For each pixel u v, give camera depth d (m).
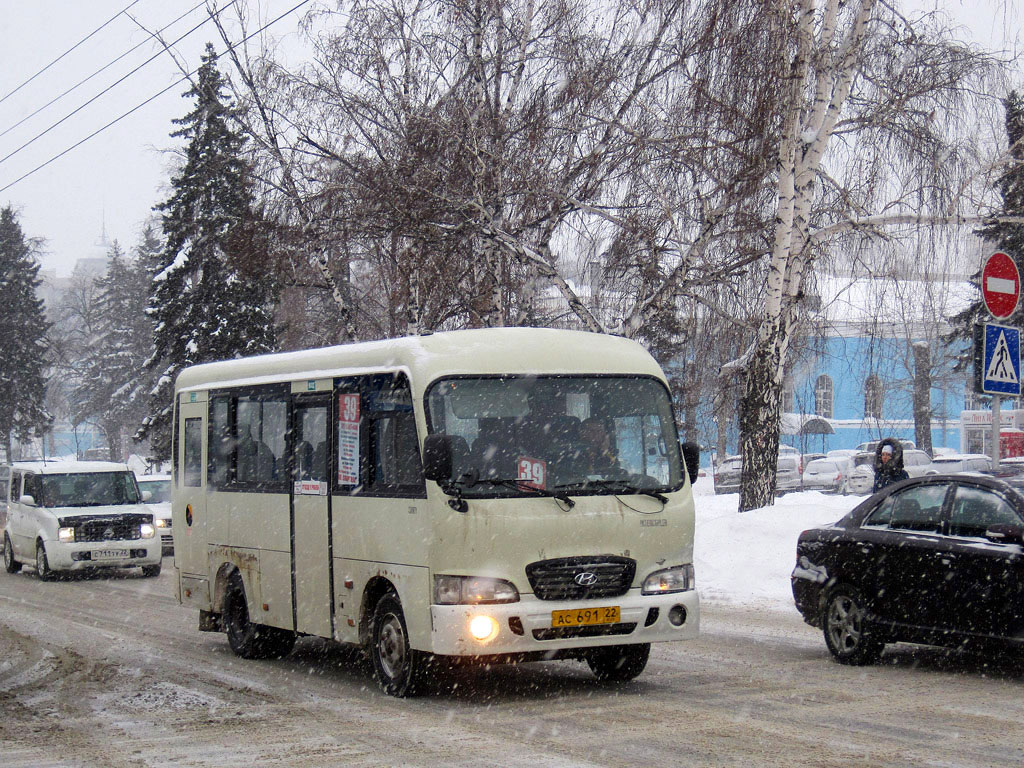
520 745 7.72
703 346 23.58
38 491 23.91
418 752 7.59
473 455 9.30
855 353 24.41
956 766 6.83
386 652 9.88
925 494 10.45
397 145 23.61
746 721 8.29
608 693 9.69
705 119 19.39
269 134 25.86
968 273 21.38
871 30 19.52
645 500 9.59
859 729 7.92
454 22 23.69
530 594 9.09
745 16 18.67
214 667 11.74
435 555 9.11
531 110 22.22
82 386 83.00
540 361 9.80
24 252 69.19
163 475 31.50
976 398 55.72
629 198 21.41
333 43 24.84
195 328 40.47
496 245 23.33
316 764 7.30
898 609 10.27
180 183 40.62
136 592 19.94
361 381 10.38
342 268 28.66
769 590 16.47
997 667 10.52
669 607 9.46
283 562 11.53
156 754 7.70
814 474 45.75
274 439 11.88
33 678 11.12
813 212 21.59
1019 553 9.35
